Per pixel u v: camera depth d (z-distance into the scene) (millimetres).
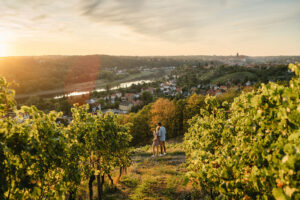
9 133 3107
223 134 5367
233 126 5074
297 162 1992
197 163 4215
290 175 2061
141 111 62906
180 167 10164
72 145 5449
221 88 144500
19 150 3166
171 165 10719
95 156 7281
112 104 130375
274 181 2428
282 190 2162
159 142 13750
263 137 3154
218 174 3336
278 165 2318
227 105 7566
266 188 2600
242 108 4188
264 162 2910
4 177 2959
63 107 104688
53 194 3793
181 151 14359
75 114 7062
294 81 2555
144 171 9945
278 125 2730
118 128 8555
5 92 3234
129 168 10797
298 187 1987
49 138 3572
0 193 2924
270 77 139000
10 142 3076
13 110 3391
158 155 13586
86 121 7070
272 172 2461
